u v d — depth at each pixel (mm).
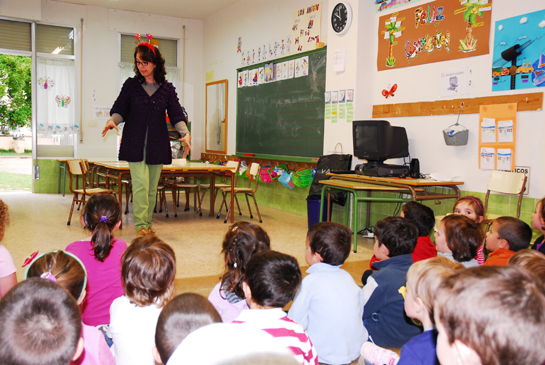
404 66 4418
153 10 8094
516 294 605
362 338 1688
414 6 4277
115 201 2115
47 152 7684
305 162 5836
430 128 4176
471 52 3758
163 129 3578
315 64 5586
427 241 2336
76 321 784
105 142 8070
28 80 12914
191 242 4090
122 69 8172
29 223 4820
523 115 3404
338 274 1688
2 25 7266
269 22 6570
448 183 3764
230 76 7754
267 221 5414
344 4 4746
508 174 3398
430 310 1067
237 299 1684
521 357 588
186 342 816
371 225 4836
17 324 724
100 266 1776
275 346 853
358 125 4227
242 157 7414
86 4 7734
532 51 3318
